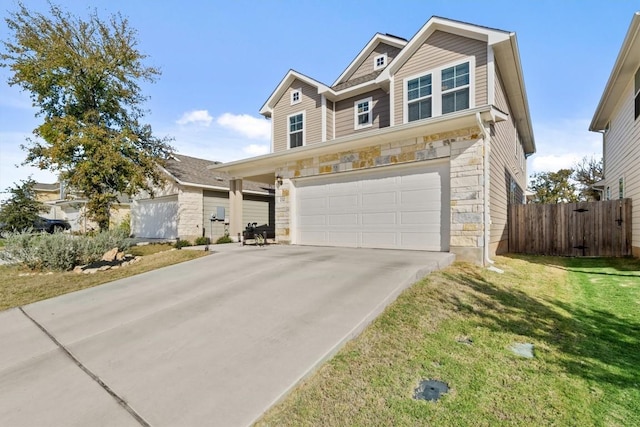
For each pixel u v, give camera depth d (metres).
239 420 2.28
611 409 2.35
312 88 13.10
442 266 6.25
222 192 17.28
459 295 4.75
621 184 11.60
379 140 8.16
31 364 3.24
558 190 26.06
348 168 8.93
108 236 9.67
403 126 7.34
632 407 2.37
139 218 18.69
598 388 2.61
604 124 14.21
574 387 2.61
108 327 4.06
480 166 6.86
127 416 2.38
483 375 2.78
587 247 9.56
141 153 13.95
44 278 7.19
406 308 4.17
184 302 4.75
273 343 3.32
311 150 9.23
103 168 12.84
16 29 12.86
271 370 2.85
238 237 12.47
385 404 2.42
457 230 7.09
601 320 4.14
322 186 9.66
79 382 2.87
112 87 14.67
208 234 16.44
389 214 8.29
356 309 4.00
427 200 7.71
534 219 10.27
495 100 8.75
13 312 4.94
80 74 13.80
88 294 5.64
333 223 9.37
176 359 3.15
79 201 18.50
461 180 7.08
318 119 12.84
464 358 3.06
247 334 3.57
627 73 9.73
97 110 14.63
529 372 2.83
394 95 10.24
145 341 3.58
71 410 2.48
